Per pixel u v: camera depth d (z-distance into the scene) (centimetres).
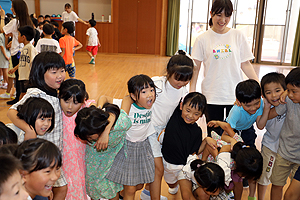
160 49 1106
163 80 190
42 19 905
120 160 178
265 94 188
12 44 414
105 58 974
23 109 137
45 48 431
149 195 208
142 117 173
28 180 119
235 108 202
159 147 192
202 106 176
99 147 151
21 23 402
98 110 146
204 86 249
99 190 175
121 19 1102
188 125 190
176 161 188
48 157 117
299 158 182
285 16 929
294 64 920
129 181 174
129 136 177
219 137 211
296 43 903
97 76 654
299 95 160
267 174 204
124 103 172
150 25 1102
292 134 181
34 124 137
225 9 220
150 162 182
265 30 966
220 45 238
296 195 175
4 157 93
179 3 1048
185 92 199
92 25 821
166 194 221
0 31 474
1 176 88
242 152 171
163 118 196
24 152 115
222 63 238
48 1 1140
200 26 1086
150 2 1077
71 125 171
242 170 169
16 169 93
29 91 154
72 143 171
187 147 189
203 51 244
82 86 159
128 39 1121
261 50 984
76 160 172
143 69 771
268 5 944
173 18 1061
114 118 156
